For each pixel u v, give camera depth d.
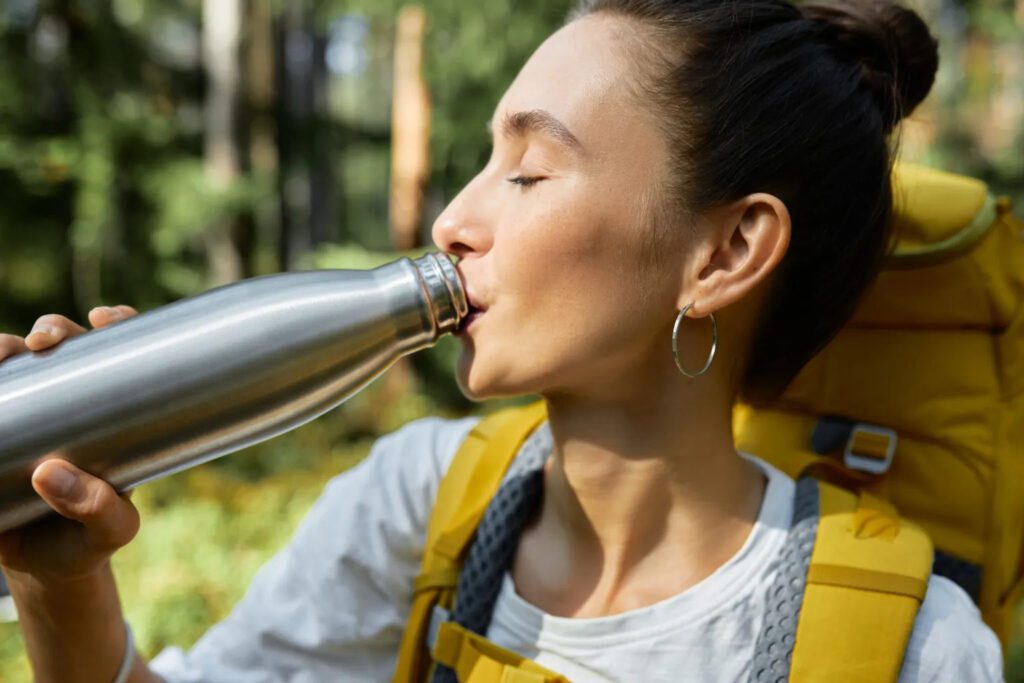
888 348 1.19
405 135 8.84
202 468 5.38
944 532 1.15
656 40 0.87
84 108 6.99
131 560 4.07
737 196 0.88
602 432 0.91
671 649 0.89
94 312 0.81
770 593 0.88
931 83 1.14
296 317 0.75
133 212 7.37
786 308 0.99
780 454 1.18
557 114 0.84
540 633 0.92
